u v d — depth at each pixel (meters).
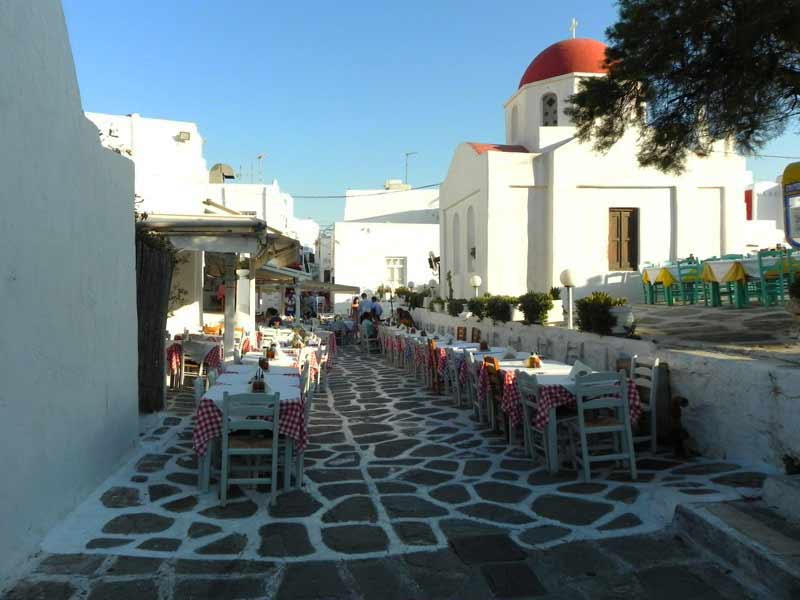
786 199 6.76
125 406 6.61
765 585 3.69
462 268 19.17
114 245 6.21
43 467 4.48
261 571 4.11
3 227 3.88
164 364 8.67
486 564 4.22
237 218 9.65
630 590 3.84
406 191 40.03
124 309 6.58
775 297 12.07
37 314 4.37
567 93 17.92
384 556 4.34
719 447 6.32
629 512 5.06
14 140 4.04
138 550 4.38
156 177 15.55
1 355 3.85
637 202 16.45
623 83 8.99
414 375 14.27
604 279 16.25
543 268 16.48
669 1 7.68
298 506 5.33
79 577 3.97
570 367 7.72
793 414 5.37
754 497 4.84
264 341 13.95
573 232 16.17
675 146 9.05
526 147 18.61
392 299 29.81
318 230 50.31
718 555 4.15
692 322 10.73
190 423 8.42
